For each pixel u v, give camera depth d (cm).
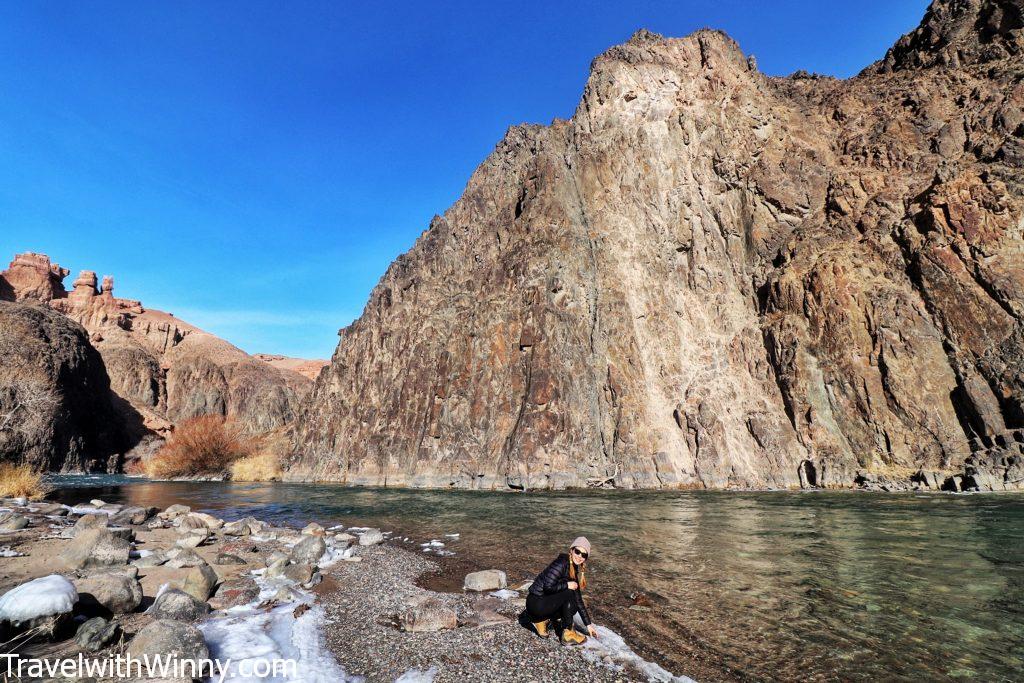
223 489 4103
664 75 5219
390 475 4378
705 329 4269
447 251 5509
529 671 684
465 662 714
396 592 1095
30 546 1229
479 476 3888
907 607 927
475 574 1147
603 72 5338
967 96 4497
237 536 1733
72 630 712
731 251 4603
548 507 2558
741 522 1920
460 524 2083
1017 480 2753
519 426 3900
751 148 4831
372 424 4941
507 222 5162
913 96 4747
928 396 3369
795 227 4572
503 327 4400
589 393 3972
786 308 4091
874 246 4053
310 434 5681
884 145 4616
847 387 3600
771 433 3638
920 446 3272
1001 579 1080
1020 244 3450
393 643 786
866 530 1677
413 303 5412
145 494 3488
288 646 760
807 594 1019
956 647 753
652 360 4134
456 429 4200
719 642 788
